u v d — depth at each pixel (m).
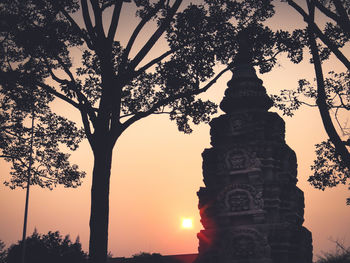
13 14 28.27
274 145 44.47
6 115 35.81
